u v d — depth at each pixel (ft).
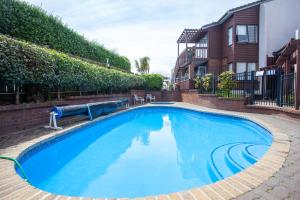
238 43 62.49
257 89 51.57
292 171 11.73
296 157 13.98
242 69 62.64
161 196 9.39
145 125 38.91
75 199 9.30
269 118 31.91
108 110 41.88
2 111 21.89
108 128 35.94
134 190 13.75
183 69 94.32
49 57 28.73
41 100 30.01
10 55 22.24
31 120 26.27
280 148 15.99
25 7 34.47
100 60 63.10
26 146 17.28
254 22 62.18
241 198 9.04
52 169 17.37
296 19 58.65
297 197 9.06
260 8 61.16
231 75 47.60
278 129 23.08
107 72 50.42
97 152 22.11
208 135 29.86
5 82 23.47
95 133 32.01
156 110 60.44
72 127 26.22
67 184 14.73
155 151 22.39
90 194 13.28
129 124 40.06
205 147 23.54
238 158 18.84
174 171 16.74
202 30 73.87
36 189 10.17
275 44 57.98
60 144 22.99
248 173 11.53
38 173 16.65
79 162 19.01
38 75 26.73
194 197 9.21
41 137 20.65
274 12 58.44
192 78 73.00
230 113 39.06
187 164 18.13
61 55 32.01
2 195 9.60
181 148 23.35
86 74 39.52
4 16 30.68
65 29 45.85
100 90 52.19
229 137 28.09
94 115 35.45
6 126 22.47
